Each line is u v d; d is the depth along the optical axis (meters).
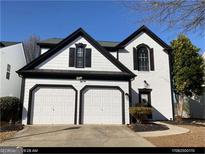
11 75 19.62
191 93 19.83
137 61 18.61
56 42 19.20
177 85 19.83
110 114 15.12
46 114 14.56
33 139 10.06
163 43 19.34
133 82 18.20
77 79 15.37
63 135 10.98
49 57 15.62
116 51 18.62
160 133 11.76
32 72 14.92
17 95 20.86
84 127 13.33
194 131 12.41
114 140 9.91
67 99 14.98
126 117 15.18
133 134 11.44
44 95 14.83
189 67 19.59
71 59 15.86
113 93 15.50
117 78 15.77
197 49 19.98
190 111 22.48
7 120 14.66
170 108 18.20
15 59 20.59
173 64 20.50
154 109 18.00
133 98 17.92
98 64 16.05
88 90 15.34
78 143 9.24
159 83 18.55
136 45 18.94
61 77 15.26
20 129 12.50
